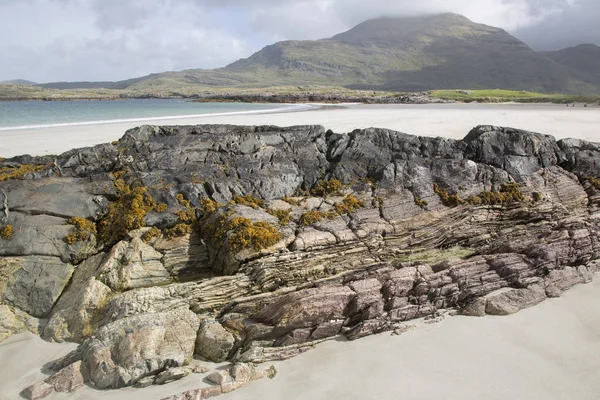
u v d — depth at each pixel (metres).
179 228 13.34
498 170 17.16
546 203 16.73
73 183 14.17
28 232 12.58
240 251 12.29
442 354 10.19
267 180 15.39
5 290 11.54
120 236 13.19
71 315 10.80
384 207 15.00
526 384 9.31
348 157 17.17
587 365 9.97
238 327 10.39
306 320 10.29
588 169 18.89
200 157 16.09
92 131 37.69
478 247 14.76
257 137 17.16
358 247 13.52
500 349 10.44
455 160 17.17
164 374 9.05
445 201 15.76
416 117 52.00
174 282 12.45
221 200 14.42
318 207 14.76
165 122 46.84
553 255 13.40
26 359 9.85
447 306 11.94
